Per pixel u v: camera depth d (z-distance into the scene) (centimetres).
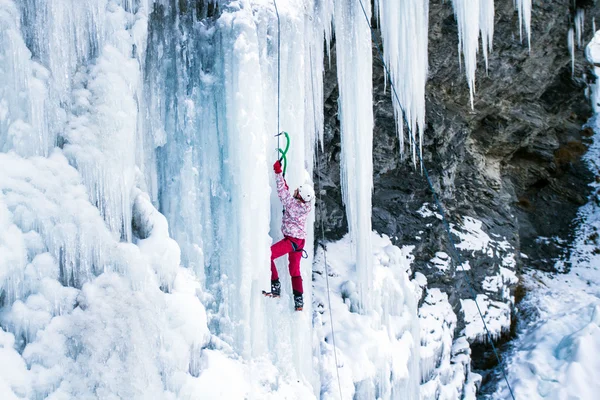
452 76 1018
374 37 810
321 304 742
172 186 512
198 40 521
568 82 1295
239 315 514
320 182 838
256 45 514
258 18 529
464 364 908
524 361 951
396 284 801
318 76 647
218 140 518
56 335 399
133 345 429
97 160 438
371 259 706
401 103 774
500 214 1169
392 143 920
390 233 910
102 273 434
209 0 530
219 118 514
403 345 771
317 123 656
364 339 710
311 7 622
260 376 518
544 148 1352
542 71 1156
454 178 1070
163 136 511
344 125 679
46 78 422
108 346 418
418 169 980
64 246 416
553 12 1070
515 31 1029
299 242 530
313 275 786
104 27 458
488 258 1045
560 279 1184
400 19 752
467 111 1109
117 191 450
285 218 530
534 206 1333
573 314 1040
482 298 1011
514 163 1352
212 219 519
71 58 442
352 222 694
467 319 972
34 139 413
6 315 385
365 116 679
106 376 412
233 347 514
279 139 544
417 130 959
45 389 385
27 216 399
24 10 416
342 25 665
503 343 1018
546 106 1298
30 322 390
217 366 483
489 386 932
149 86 504
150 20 500
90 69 450
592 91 1483
